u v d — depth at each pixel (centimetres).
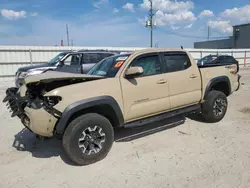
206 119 522
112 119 384
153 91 406
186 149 389
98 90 347
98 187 288
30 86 367
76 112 346
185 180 296
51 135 333
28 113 326
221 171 315
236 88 575
